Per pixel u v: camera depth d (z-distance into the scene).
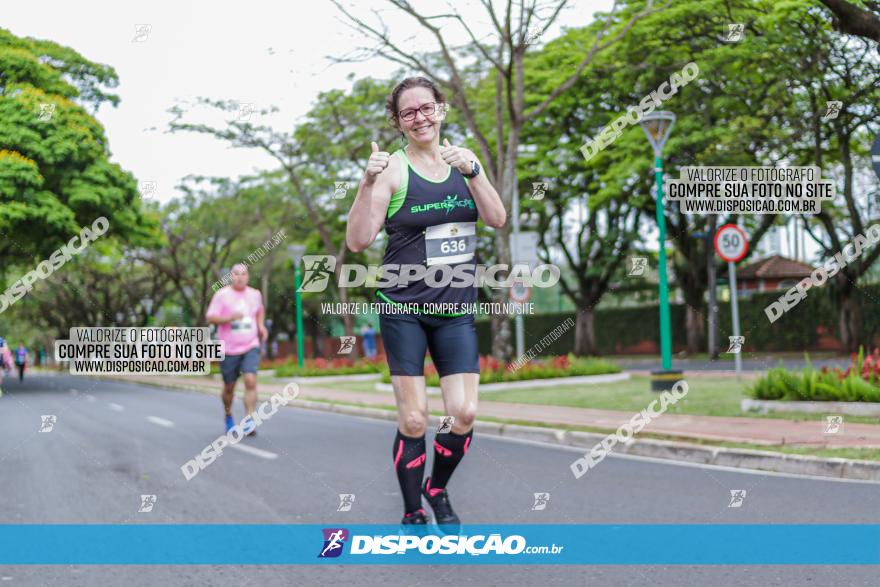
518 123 17.00
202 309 31.16
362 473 7.13
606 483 6.48
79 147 23.06
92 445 9.27
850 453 6.81
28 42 23.20
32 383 27.12
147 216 27.92
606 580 3.86
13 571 4.21
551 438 9.24
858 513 5.16
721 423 9.07
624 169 23.80
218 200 29.28
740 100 21.36
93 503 5.91
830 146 21.39
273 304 39.25
